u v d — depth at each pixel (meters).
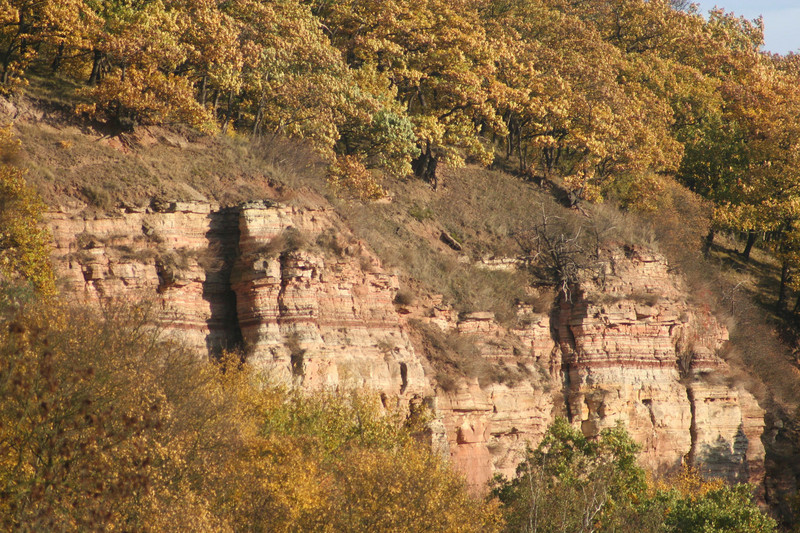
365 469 108.38
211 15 183.38
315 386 144.62
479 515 117.19
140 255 144.88
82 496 72.12
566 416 192.62
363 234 179.12
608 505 128.00
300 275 150.62
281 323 148.50
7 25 170.00
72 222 143.62
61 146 155.38
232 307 151.12
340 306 156.12
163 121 170.25
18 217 133.88
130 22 175.00
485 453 167.25
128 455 77.12
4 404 74.94
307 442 114.50
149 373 96.88
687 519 130.25
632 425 194.88
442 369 169.12
